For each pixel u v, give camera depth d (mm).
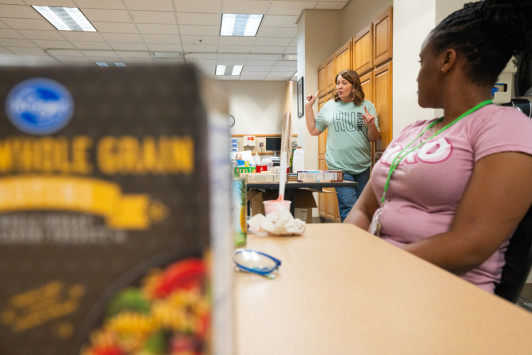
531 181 759
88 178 149
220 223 164
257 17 5344
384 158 1090
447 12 2291
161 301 148
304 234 802
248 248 675
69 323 153
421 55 1040
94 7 4758
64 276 152
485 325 363
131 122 146
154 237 147
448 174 879
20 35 5793
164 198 146
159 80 144
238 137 8969
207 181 145
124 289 149
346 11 4980
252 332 351
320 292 455
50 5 4664
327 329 357
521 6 832
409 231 928
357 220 1139
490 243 747
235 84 9016
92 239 150
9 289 154
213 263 150
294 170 2801
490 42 894
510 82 2045
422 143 973
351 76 3205
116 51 6695
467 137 877
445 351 315
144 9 4855
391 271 535
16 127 152
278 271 536
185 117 143
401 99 2742
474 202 777
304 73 5176
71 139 150
